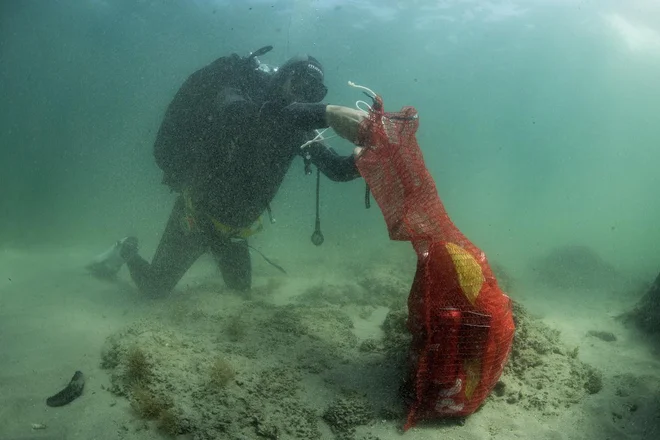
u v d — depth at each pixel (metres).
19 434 2.50
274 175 4.16
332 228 13.90
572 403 3.00
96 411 2.71
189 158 4.29
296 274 7.14
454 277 2.54
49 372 3.18
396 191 2.68
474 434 2.62
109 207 17.58
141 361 2.97
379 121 2.67
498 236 14.21
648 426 2.78
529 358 3.35
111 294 5.40
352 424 2.66
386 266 7.17
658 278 4.55
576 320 5.05
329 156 3.93
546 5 18.92
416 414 2.70
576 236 15.85
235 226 4.48
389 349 3.60
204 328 3.91
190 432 2.49
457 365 2.54
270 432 2.53
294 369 3.23
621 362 3.71
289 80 3.66
